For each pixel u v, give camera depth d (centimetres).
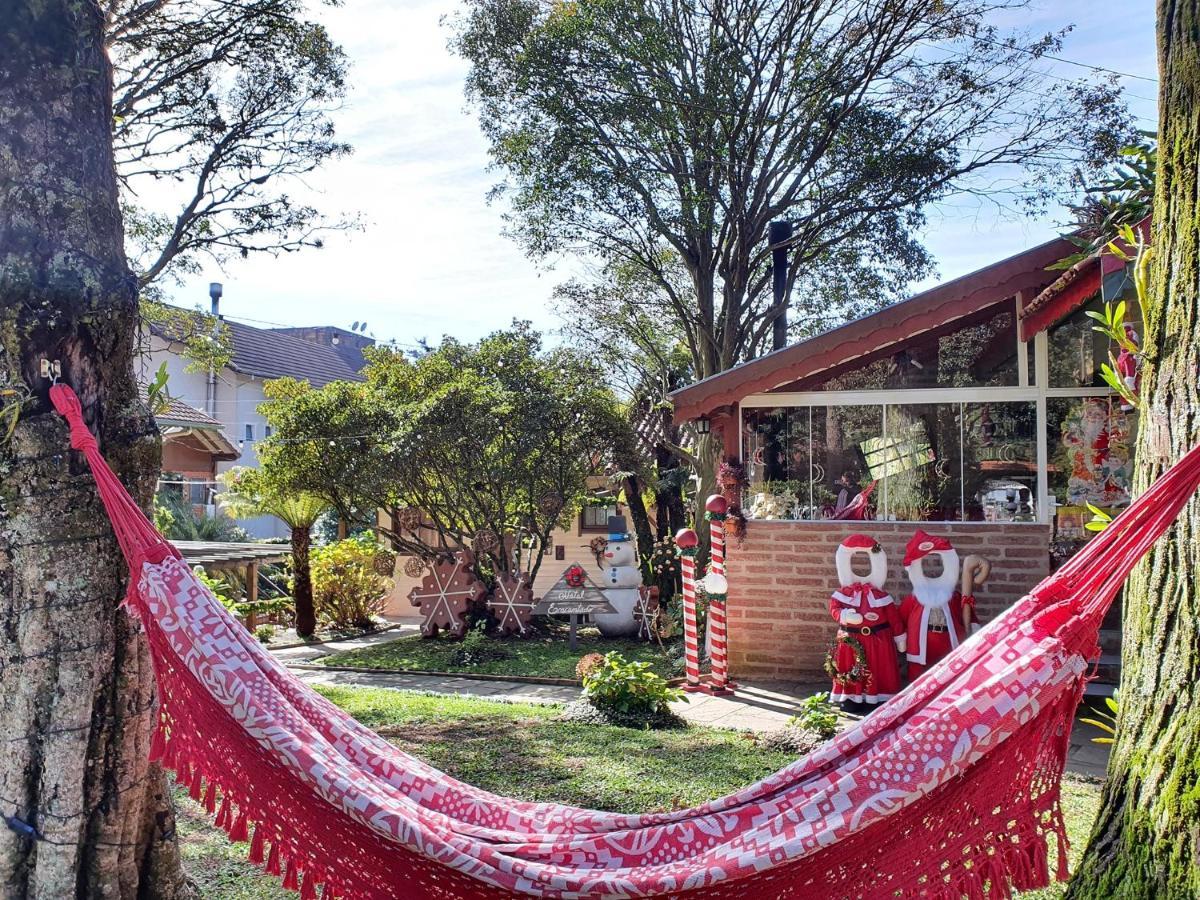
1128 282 480
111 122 328
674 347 2092
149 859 333
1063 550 878
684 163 1656
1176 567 272
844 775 249
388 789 283
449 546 1578
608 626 1318
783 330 1531
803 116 1658
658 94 1584
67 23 306
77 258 305
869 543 837
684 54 1598
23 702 299
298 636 1489
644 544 1421
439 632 1416
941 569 877
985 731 240
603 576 1349
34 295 296
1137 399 304
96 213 313
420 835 258
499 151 1734
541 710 829
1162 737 270
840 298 1903
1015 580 867
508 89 1686
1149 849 263
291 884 271
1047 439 887
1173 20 285
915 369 914
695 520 1504
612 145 1666
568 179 1634
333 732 305
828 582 920
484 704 866
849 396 927
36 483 297
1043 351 885
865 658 811
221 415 2750
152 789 333
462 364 1462
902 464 915
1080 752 662
